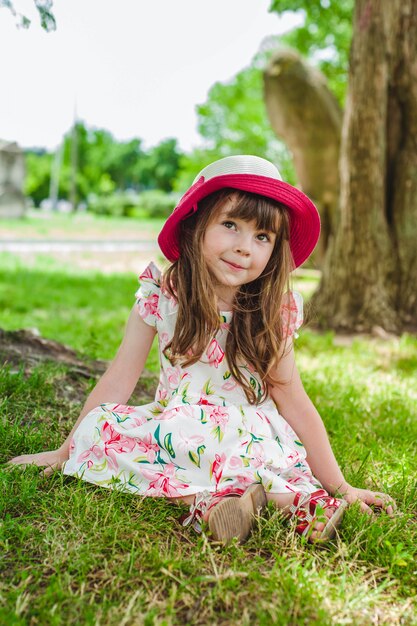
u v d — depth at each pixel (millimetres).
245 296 2146
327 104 10680
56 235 22344
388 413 3363
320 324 6430
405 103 6355
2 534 1713
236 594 1546
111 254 16297
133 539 1725
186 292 2102
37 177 50125
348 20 11227
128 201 41250
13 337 3602
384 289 6375
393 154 6488
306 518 1847
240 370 2131
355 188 6316
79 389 3078
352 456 2650
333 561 1747
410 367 4750
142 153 58594
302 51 14062
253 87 21766
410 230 6383
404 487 2271
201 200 2059
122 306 7922
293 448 2125
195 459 1940
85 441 2035
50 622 1402
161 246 2203
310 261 2537
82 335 5539
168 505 1975
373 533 1844
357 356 5070
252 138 22047
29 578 1537
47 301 8055
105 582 1561
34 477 2031
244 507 1774
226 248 1983
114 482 1943
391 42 6266
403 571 1724
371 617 1520
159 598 1530
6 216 26672
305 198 2025
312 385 3785
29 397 2779
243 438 1982
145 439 2000
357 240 6340
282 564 1645
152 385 3432
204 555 1683
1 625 1365
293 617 1476
